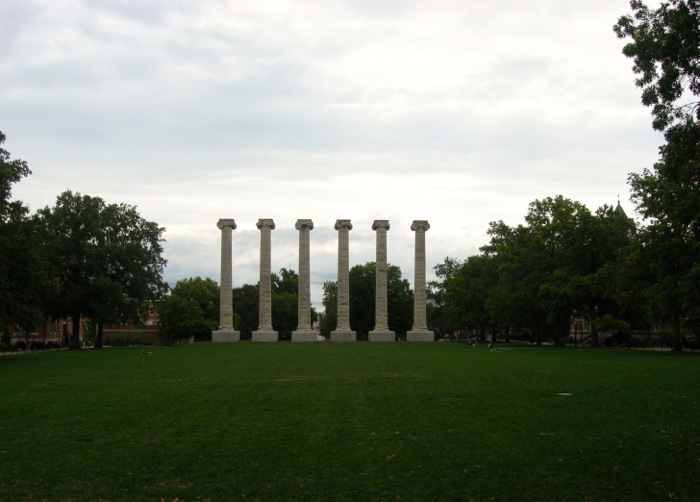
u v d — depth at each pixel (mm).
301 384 31078
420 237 92062
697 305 52688
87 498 13273
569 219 73688
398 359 48312
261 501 13062
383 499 13164
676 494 13320
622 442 17500
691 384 29422
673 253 50156
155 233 87000
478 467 15219
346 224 91750
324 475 14672
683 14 18141
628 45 19891
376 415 21750
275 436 18531
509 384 30141
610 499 13086
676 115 19469
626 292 62125
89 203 81438
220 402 25000
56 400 25922
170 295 118375
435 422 20422
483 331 118875
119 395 27453
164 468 15312
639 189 57219
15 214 53938
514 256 78500
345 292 90938
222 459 16031
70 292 78688
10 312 53062
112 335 129750
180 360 50000
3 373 39031
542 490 13633
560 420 20562
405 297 127438
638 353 57000
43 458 16203
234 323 124250
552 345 81062
